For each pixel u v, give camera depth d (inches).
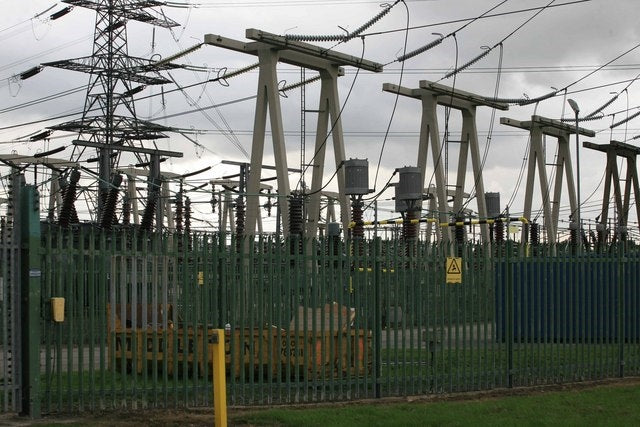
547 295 601.6
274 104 1406.3
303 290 512.1
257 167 1413.6
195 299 485.4
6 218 446.9
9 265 445.7
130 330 502.9
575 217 2003.0
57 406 450.0
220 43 1387.8
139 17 1825.8
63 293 452.1
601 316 625.9
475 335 594.6
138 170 1796.3
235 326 498.0
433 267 552.4
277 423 433.7
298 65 1496.1
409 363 552.1
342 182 1483.8
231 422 433.1
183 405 477.7
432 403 503.8
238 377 513.0
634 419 448.8
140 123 1756.9
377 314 530.0
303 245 514.3
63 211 747.4
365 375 525.3
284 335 513.3
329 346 523.5
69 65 1807.3
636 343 646.5
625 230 1632.6
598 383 600.7
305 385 506.9
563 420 442.9
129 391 470.0
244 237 500.4
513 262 587.2
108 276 473.1
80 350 450.6
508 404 494.9
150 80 1866.4
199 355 503.2
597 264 625.9
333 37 1401.3
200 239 489.7
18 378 442.9
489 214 1392.7
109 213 807.7
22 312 445.1
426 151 1924.2
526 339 590.6
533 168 2304.4
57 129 1772.9
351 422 429.1
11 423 420.8
